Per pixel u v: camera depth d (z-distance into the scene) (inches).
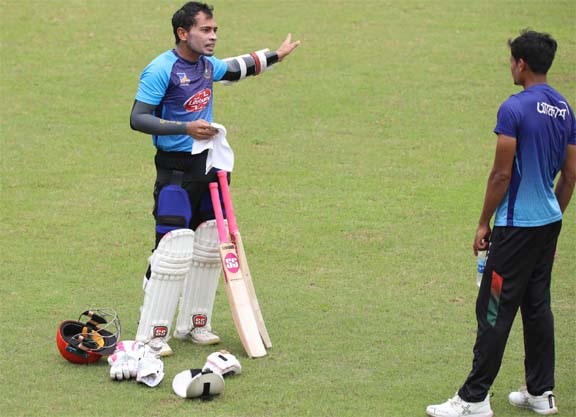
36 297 1110.4
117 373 879.1
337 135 1780.3
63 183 1552.7
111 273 1198.9
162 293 943.7
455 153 1696.6
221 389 848.3
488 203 784.9
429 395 855.7
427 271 1208.2
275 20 2375.7
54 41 2230.6
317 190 1524.4
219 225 965.2
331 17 2411.4
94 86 2015.3
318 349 966.4
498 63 2140.7
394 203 1470.2
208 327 1002.1
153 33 2282.2
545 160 781.3
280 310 1077.8
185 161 954.1
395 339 992.9
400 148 1720.0
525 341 826.8
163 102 952.3
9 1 2433.6
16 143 1724.9
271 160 1659.7
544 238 790.5
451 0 2564.0
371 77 2065.7
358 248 1291.8
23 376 892.6
